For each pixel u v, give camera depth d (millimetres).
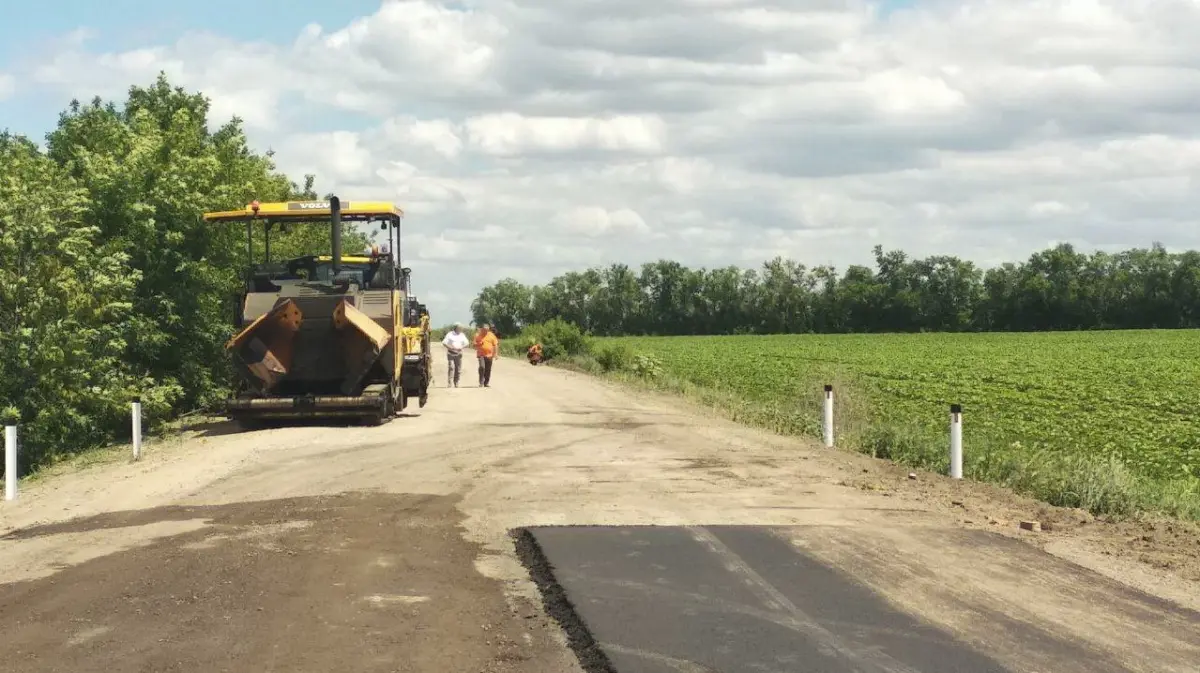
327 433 20047
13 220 21969
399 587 8531
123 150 27062
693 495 12805
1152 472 20031
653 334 170375
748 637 7137
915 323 162000
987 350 86938
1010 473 15594
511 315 176750
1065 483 13922
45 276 22109
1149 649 6949
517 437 19156
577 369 48844
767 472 14828
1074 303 154375
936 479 14727
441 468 15242
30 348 21312
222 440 19797
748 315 168625
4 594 8461
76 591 8492
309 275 23641
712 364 62250
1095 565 9438
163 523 11383
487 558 9555
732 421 23812
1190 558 9867
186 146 28453
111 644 7074
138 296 24750
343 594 8305
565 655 6875
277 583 8641
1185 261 153125
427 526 10969
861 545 9969
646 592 8242
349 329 21172
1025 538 10555
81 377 21812
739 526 10836
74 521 11812
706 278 172125
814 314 166500
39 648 7004
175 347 25828
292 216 23312
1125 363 64188
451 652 6918
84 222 24250
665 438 19109
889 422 22609
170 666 6621
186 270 25125
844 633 7234
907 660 6680
